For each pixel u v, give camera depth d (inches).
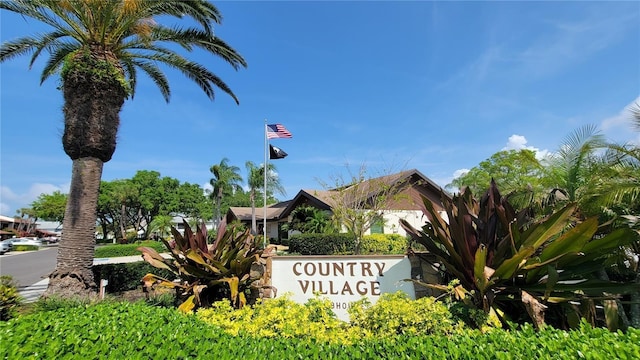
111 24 310.2
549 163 281.4
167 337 99.2
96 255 1010.1
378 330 117.0
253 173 1205.1
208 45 360.8
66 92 292.7
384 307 123.3
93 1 286.7
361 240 540.7
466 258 148.8
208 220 1797.5
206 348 91.8
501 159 989.8
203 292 192.2
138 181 1740.9
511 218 155.3
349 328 122.0
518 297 138.0
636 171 214.2
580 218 204.4
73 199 288.4
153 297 237.0
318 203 729.0
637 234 163.2
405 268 165.0
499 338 94.9
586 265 138.6
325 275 167.0
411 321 117.6
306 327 113.6
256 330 114.2
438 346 92.4
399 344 95.3
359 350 92.8
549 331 100.1
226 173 1363.2
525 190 262.8
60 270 275.9
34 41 350.6
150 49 355.6
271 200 1718.8
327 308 131.7
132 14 305.9
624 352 80.6
